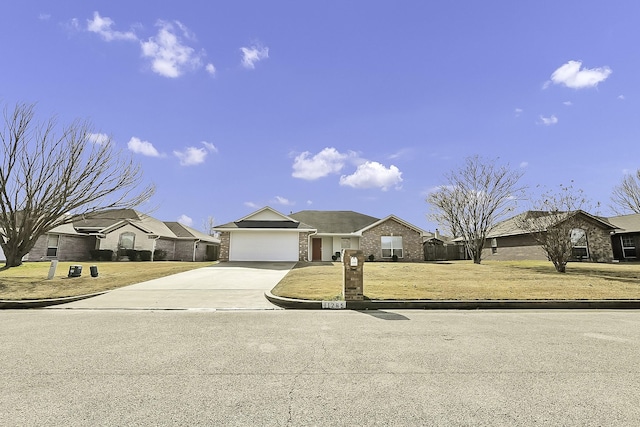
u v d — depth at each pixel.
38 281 13.08
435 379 3.73
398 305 8.89
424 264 21.47
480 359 4.46
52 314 7.98
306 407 3.03
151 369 4.05
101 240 27.27
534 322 7.01
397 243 28.03
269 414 2.89
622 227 26.42
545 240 16.44
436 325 6.68
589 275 14.76
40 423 2.71
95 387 3.48
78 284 12.51
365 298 9.32
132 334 5.88
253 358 4.50
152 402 3.12
